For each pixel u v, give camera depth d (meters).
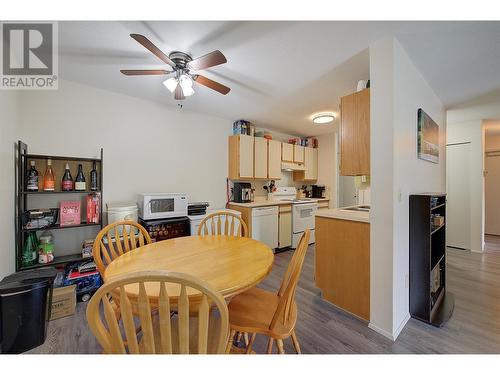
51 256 2.05
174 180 3.13
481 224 3.60
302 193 4.70
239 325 1.13
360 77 2.22
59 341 1.54
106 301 0.74
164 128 3.02
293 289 1.16
